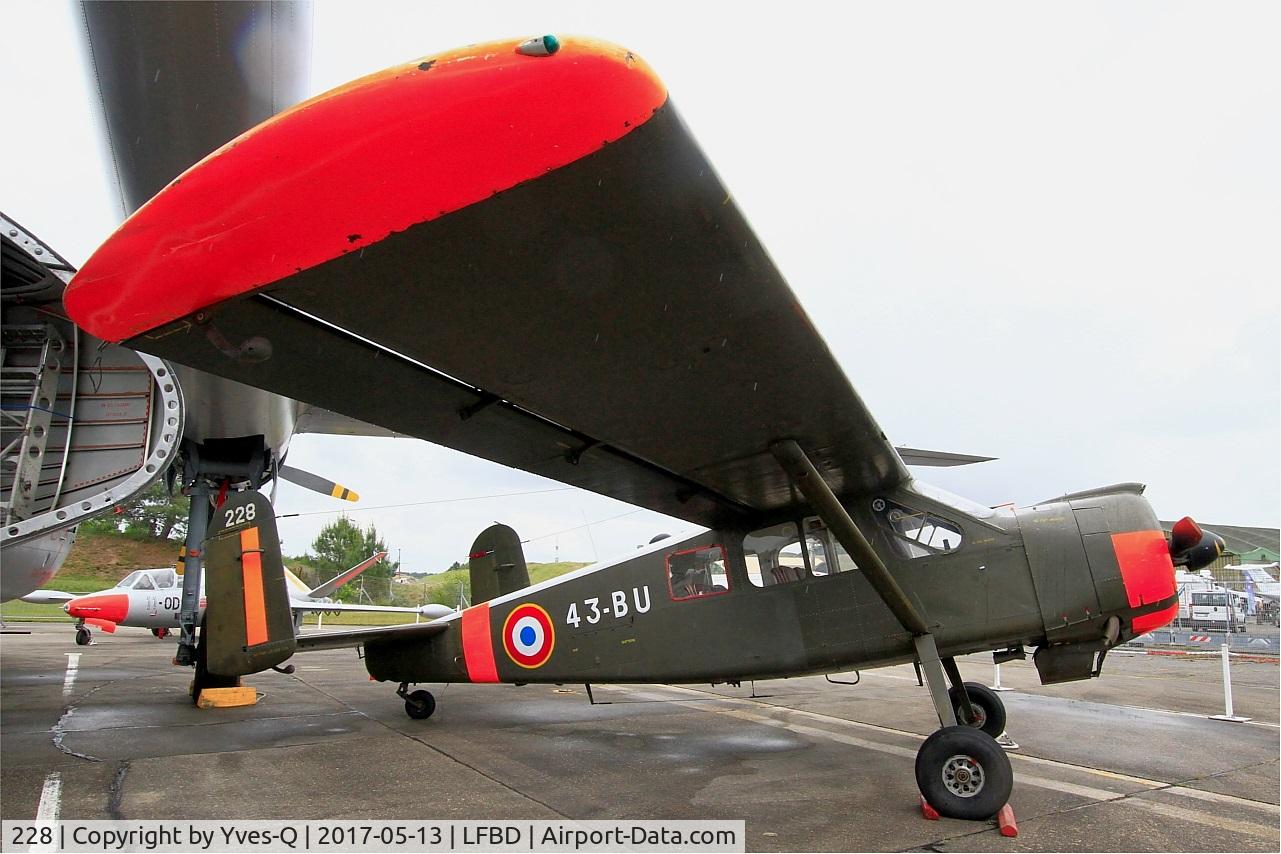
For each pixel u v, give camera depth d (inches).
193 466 355.3
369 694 372.5
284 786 187.8
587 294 99.8
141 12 159.2
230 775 197.3
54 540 275.9
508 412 150.4
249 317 103.7
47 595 834.8
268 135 75.9
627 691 386.9
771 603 217.9
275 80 185.9
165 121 186.1
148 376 221.3
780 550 220.5
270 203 80.0
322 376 124.3
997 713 231.0
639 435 155.3
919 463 383.2
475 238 86.5
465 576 2090.3
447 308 100.9
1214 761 218.5
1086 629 188.2
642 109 71.4
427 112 72.5
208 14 162.4
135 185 211.8
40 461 206.5
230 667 254.1
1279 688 390.3
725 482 191.6
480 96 71.2
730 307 106.4
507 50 70.0
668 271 95.8
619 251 90.9
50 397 210.8
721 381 132.6
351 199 79.6
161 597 703.1
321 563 2009.1
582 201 81.7
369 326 104.3
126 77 175.6
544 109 71.4
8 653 555.2
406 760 219.0
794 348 122.0
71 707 307.9
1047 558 191.9
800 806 173.9
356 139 74.8
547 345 113.7
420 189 78.8
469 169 76.7
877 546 205.0
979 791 159.8
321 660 611.5
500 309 102.2
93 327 96.5
